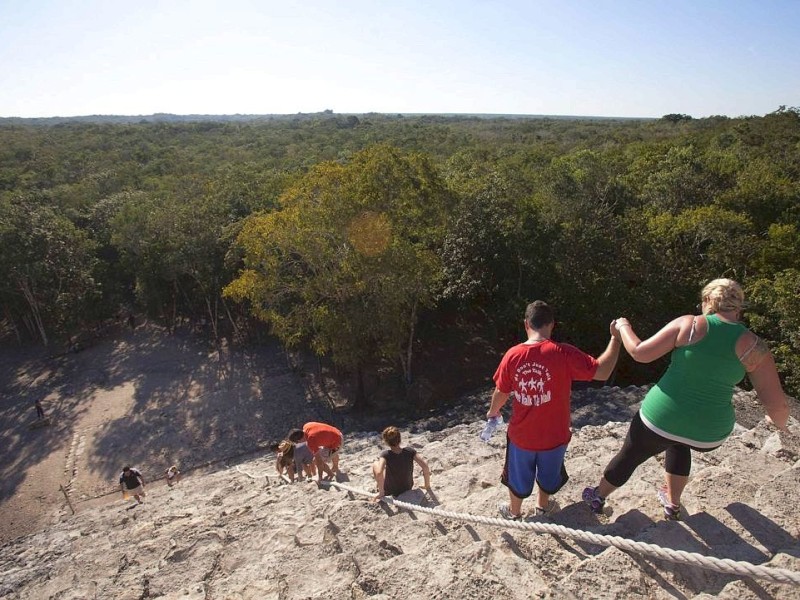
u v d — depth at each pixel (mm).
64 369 33188
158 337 37344
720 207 29594
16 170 73750
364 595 3859
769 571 2803
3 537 18734
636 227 24250
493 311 30266
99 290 37406
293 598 4117
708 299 3596
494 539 4414
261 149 101062
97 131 129000
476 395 25578
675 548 3623
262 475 12477
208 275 33688
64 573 6691
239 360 32688
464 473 6824
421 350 31250
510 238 25922
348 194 21828
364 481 8727
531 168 48250
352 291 23125
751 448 5730
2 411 28234
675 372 3658
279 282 23953
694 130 79000
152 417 26438
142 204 38562
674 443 3770
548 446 4090
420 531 5008
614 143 75625
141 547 6695
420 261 22891
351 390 27938
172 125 146875
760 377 3430
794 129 52312
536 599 3365
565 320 25422
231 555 5883
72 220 47312
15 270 33500
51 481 21891
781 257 22656
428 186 23953
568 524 4340
